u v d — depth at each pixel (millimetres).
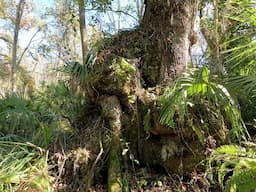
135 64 2865
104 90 2797
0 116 3316
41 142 2893
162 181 2588
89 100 2963
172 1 2838
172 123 2393
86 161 2602
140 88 2777
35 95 4125
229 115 2414
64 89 3549
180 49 2824
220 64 2943
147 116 2623
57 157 2621
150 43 2928
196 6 2922
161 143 2639
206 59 3098
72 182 2557
